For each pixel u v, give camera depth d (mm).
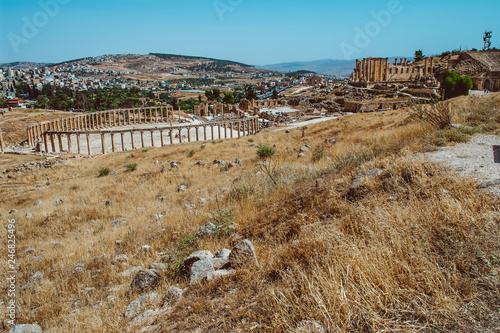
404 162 7520
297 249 5344
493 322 3008
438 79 107812
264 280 4875
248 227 8047
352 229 5293
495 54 117500
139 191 18891
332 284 3893
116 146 63188
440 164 7227
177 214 11883
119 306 5961
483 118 12148
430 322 3217
